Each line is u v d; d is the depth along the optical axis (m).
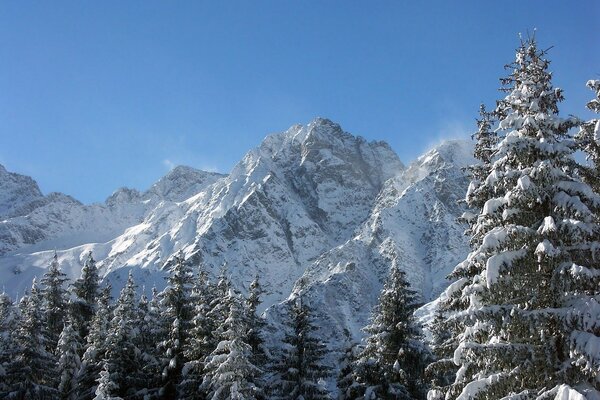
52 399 38.59
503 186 15.36
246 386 28.39
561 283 13.74
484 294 14.81
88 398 37.53
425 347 29.34
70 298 47.44
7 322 44.66
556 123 14.95
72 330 40.84
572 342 12.91
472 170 21.44
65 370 39.69
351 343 34.41
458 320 14.26
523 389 13.80
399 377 29.81
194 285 38.34
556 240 14.15
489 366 14.65
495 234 14.41
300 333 33.81
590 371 12.72
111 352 37.06
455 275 16.56
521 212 14.61
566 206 13.93
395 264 31.53
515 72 16.31
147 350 39.47
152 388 36.69
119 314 38.47
